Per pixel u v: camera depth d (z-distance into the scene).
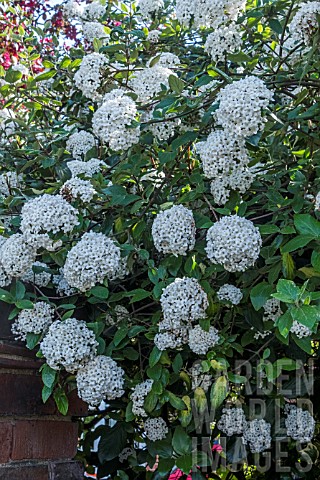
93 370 1.70
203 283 1.76
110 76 2.14
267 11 2.10
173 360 2.01
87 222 1.86
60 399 1.70
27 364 1.71
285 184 2.01
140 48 2.40
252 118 1.58
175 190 2.03
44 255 1.88
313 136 1.91
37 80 2.34
